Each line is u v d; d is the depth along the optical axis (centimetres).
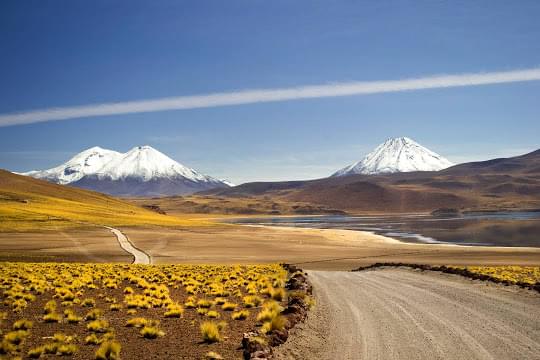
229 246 9094
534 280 2955
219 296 2336
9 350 1262
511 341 1380
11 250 7319
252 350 1240
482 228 15988
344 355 1278
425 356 1250
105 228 12019
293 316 1686
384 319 1744
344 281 3156
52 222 12288
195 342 1392
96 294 2398
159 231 12294
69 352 1263
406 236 13050
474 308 1919
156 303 2044
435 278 3178
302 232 13750
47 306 1881
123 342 1395
